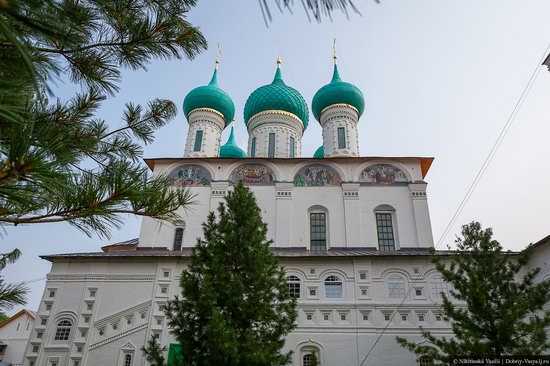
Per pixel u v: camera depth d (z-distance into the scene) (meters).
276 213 28.88
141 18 5.24
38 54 3.65
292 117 41.31
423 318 23.31
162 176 4.86
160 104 6.68
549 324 14.98
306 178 30.44
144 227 28.58
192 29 5.51
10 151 3.09
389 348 22.48
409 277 24.52
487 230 16.84
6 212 3.73
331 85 40.91
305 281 24.62
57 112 5.15
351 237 27.83
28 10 2.54
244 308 12.73
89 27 4.73
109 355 23.02
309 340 22.81
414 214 28.64
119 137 6.05
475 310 14.97
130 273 25.31
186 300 13.34
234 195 15.41
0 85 2.89
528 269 24.09
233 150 48.28
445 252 25.45
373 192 29.66
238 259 13.87
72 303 24.64
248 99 43.19
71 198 3.91
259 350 11.75
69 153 3.72
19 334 48.81
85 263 25.83
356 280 24.52
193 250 14.44
